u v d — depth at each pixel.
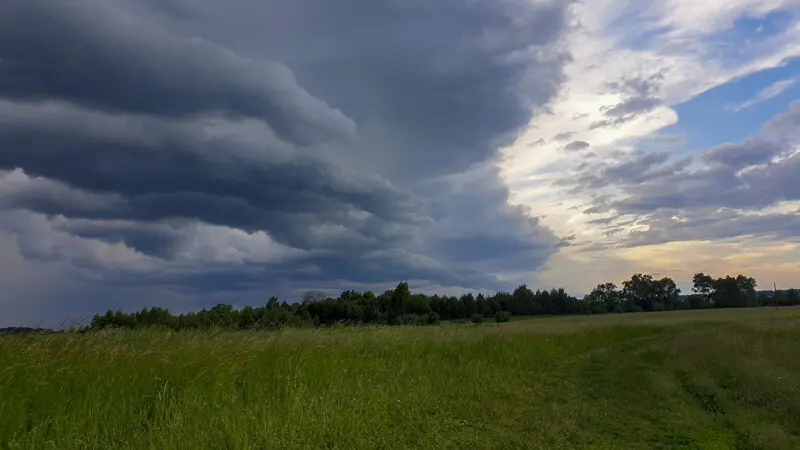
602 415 9.52
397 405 9.05
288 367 9.91
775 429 8.72
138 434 6.62
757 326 26.27
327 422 7.60
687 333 25.38
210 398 8.03
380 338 14.36
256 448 6.50
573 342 20.97
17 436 6.08
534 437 7.95
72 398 7.10
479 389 11.04
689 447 7.83
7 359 7.63
